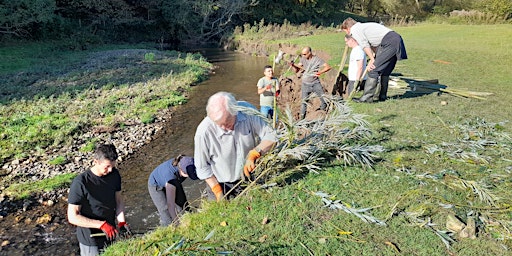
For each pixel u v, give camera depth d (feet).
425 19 143.13
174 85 53.62
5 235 20.49
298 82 35.17
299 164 16.15
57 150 31.17
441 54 48.47
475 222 12.78
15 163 28.50
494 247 11.76
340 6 157.58
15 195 24.03
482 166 16.48
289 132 15.16
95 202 14.02
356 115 17.66
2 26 86.38
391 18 144.66
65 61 71.00
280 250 11.59
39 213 22.59
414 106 25.41
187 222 13.56
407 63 42.86
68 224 21.70
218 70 69.87
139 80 55.67
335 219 13.07
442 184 15.15
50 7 90.33
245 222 12.99
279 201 14.05
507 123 22.24
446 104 25.96
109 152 13.62
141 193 24.97
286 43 81.97
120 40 112.06
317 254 11.43
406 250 11.63
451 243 11.96
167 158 30.58
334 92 29.14
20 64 65.98
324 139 16.89
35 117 37.27
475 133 20.34
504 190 14.66
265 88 28.35
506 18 121.70
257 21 131.23
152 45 108.99
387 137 19.99
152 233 13.33
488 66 40.52
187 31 118.01
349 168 16.30
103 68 64.28
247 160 13.89
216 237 12.26
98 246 14.26
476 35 69.62
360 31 25.22
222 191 14.61
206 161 13.83
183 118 40.63
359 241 11.96
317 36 88.48
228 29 120.88
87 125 36.73
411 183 15.16
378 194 14.42
